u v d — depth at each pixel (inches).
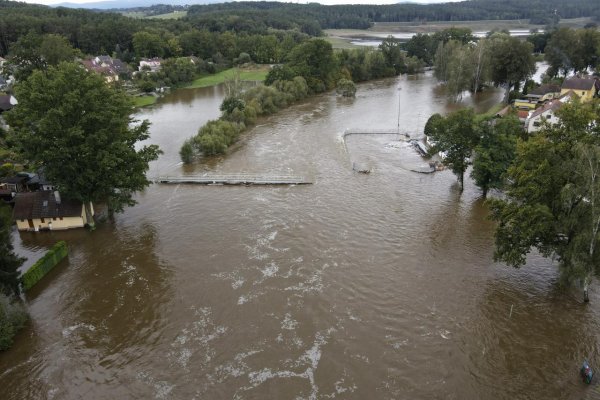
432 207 2810.0
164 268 2224.4
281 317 1863.9
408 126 4576.8
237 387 1536.7
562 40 6333.7
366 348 1699.1
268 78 6058.1
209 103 5999.0
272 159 3703.3
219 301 1972.2
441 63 6628.9
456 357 1653.5
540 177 1840.6
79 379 1601.9
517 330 1780.3
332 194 3014.3
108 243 2470.5
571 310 1879.9
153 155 2684.5
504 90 6304.1
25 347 1754.4
